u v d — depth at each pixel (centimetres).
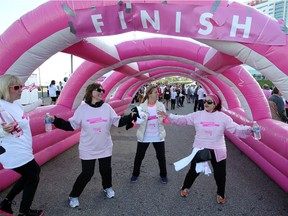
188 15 278
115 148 602
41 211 294
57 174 426
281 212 315
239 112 587
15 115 236
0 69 299
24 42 296
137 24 289
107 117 312
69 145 574
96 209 315
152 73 1138
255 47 272
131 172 443
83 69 500
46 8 292
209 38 278
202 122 313
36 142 417
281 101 499
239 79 457
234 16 271
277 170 384
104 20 288
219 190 330
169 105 1839
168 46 457
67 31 295
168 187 382
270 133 365
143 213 307
